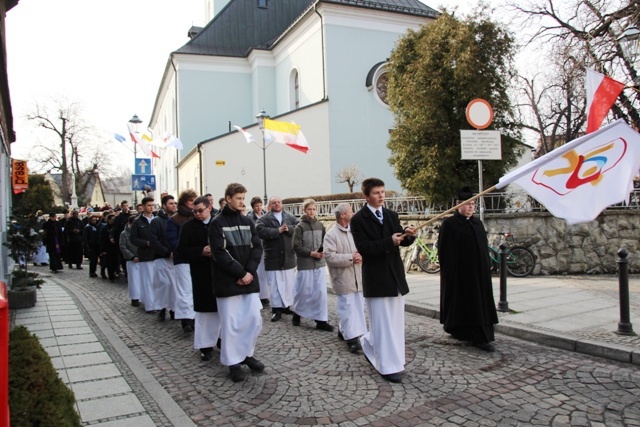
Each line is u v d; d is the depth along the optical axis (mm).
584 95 15367
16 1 11422
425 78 12391
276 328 7254
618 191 4469
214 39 33188
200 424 3977
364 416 4039
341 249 6000
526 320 6754
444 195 12219
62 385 2723
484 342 5766
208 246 5551
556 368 5113
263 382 4902
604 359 5398
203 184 23719
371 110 25078
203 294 5641
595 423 3809
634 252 10906
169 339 6812
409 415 4035
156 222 7949
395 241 4812
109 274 13047
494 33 12320
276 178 24391
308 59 26594
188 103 31375
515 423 3844
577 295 8430
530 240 10906
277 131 15523
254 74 31609
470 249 5848
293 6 35594
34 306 9258
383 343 4859
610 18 12281
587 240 10867
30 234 9297
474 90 11922
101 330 7281
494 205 11555
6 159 12625
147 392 4664
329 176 24219
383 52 25516
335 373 5121
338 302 6059
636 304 7637
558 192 4582
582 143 4605
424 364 5316
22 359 2531
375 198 5086
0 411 1852
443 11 12828
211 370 5355
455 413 4055
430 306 8047
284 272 7891
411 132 12648
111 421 4008
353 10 24859
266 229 7809
